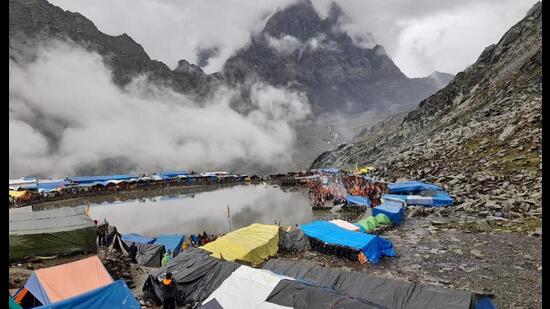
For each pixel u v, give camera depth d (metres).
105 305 14.11
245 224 55.97
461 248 28.81
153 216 65.19
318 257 28.72
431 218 40.69
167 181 116.06
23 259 27.16
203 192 105.81
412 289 16.06
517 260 25.09
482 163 56.75
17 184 97.19
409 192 51.88
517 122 65.44
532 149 53.72
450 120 106.00
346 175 90.81
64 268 17.61
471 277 22.89
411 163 72.06
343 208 58.16
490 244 28.95
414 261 26.77
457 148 68.75
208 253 22.16
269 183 125.38
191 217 63.53
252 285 16.38
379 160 108.50
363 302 14.16
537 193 39.25
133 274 24.45
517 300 19.39
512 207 37.31
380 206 42.09
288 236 31.00
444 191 50.16
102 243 35.53
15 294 16.86
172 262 21.56
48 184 101.00
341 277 18.28
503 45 126.12
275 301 15.05
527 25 121.88
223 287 16.89
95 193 95.88
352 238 29.14
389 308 14.66
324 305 14.09
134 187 106.50
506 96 86.12
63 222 31.20
